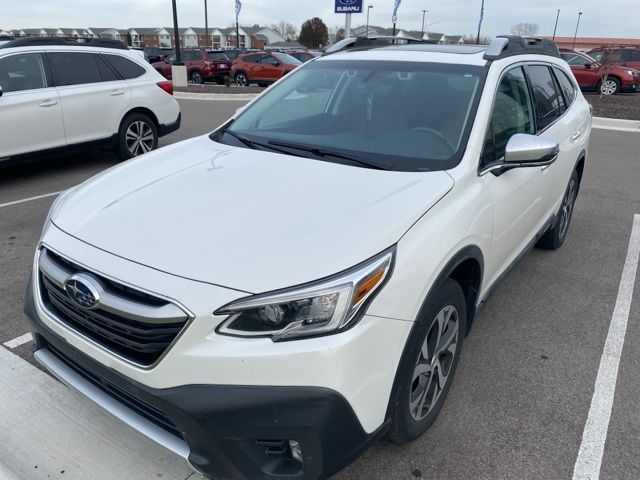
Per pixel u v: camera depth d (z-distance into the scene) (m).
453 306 2.60
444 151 2.91
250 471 1.98
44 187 6.87
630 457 2.65
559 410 2.97
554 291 4.39
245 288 1.95
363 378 2.02
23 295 4.02
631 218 6.34
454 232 2.47
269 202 2.43
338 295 1.97
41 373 3.11
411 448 2.67
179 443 2.06
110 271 2.11
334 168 2.82
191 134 10.91
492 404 3.01
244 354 1.90
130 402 2.19
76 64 7.36
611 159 9.62
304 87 3.72
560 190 4.55
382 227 2.23
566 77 4.95
